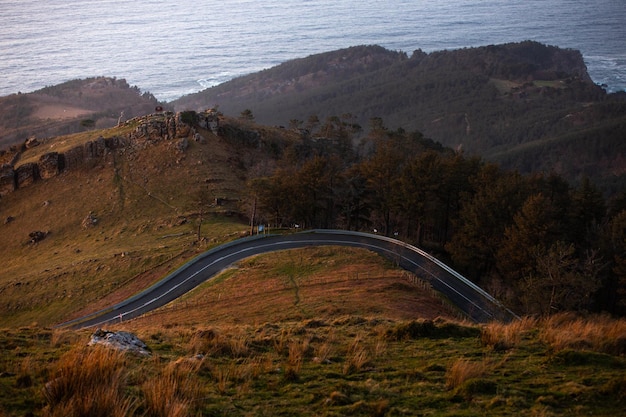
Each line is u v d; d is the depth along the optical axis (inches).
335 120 6190.9
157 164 4143.7
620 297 2427.4
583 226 2815.0
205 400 403.5
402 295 1824.6
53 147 4783.5
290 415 390.0
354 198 3302.2
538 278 1711.4
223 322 1521.9
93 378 388.2
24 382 402.6
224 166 4160.9
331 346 624.4
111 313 2172.7
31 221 3905.0
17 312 2640.3
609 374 478.0
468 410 399.2
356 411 394.3
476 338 655.8
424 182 2883.9
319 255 2496.3
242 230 3095.5
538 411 392.8
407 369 514.0
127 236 3351.4
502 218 2576.3
